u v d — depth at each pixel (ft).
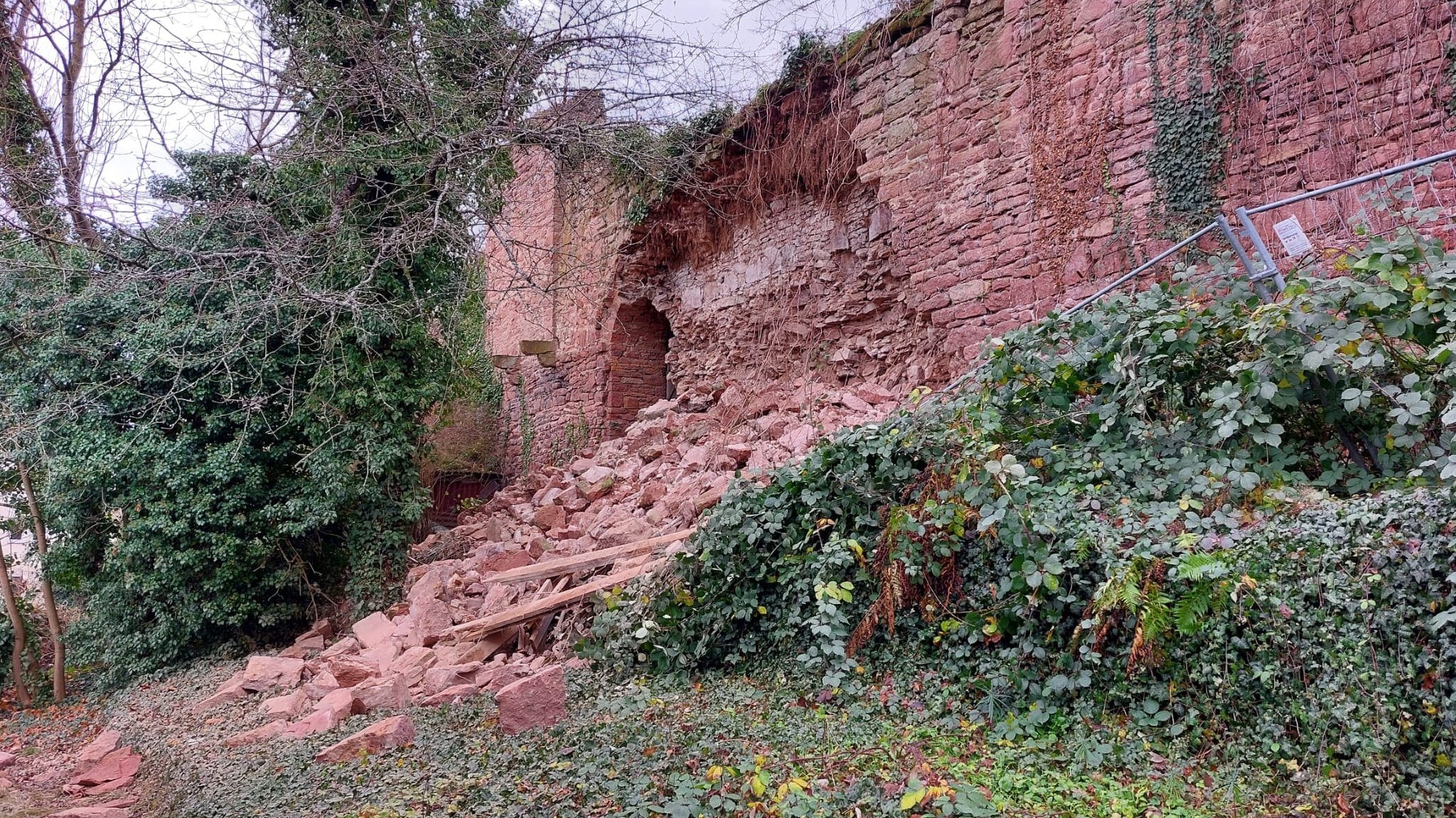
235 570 32.37
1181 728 12.89
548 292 40.01
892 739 14.37
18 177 30.25
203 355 30.58
